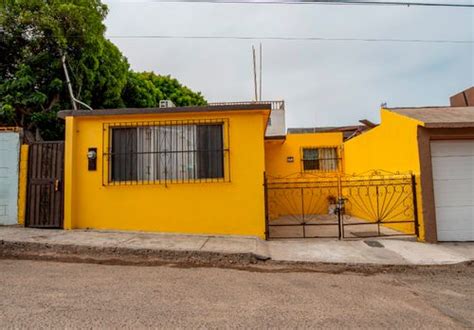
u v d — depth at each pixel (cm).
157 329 308
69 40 1198
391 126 896
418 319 351
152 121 769
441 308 388
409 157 794
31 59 1159
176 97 2466
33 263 540
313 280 495
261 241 707
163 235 726
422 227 736
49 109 1172
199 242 671
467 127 735
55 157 770
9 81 1120
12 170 772
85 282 446
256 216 745
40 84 1198
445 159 764
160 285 445
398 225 852
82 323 314
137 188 761
